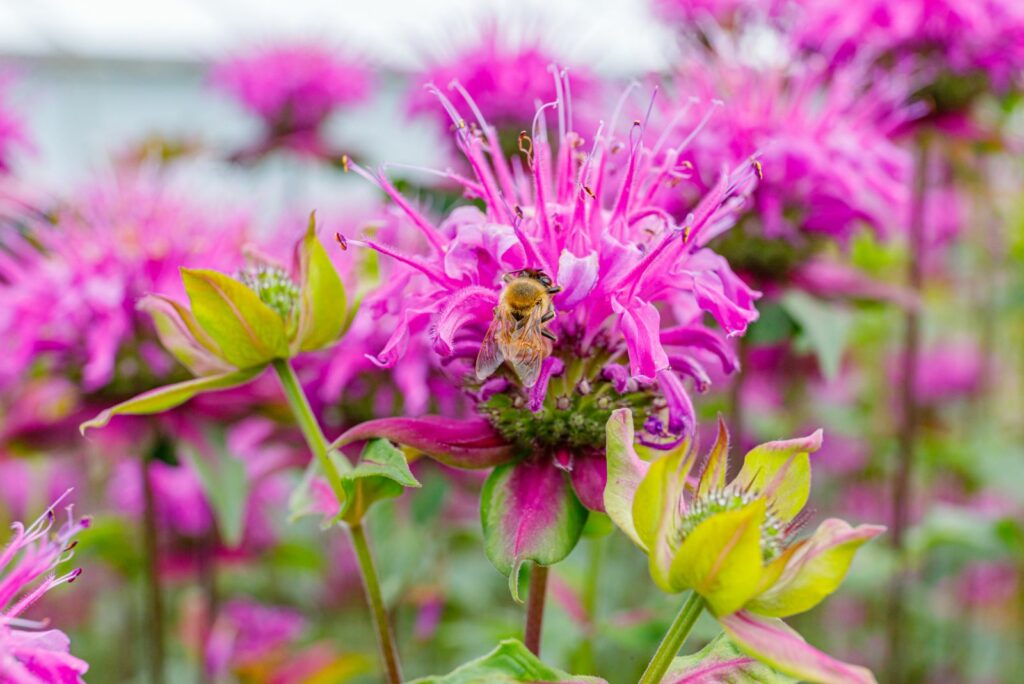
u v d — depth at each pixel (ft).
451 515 1.63
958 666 1.95
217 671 1.62
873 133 1.37
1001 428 2.17
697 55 1.45
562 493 1.05
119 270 1.35
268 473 1.42
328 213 1.62
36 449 1.38
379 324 1.35
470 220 1.06
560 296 1.01
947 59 1.52
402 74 2.43
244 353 1.09
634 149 1.06
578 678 0.98
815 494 2.09
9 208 1.43
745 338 1.38
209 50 3.17
